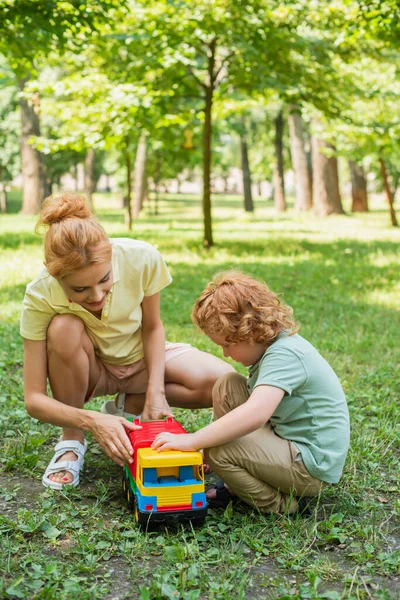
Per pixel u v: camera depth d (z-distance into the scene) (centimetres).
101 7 820
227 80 1307
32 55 884
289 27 1178
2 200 3878
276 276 979
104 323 315
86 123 1258
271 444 281
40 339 310
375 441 371
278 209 3108
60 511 287
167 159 2605
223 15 1133
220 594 226
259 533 269
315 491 287
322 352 557
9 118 3016
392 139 1471
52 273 267
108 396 449
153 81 1237
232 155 5666
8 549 251
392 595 230
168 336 593
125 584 235
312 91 1270
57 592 227
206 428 271
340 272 1038
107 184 6888
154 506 267
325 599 225
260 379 277
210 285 294
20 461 335
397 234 1759
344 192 6003
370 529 273
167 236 1550
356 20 915
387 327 664
